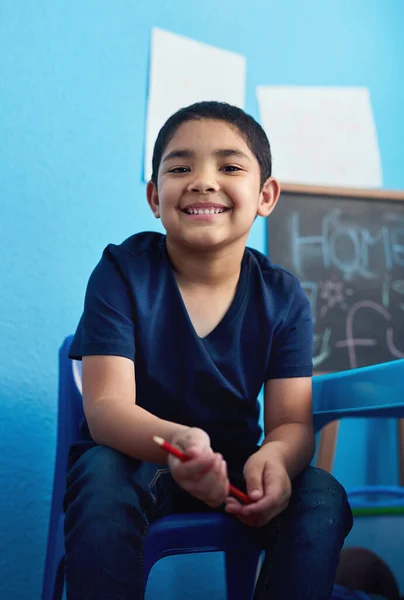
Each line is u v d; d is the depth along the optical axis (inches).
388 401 33.0
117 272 38.2
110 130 62.1
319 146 70.6
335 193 69.9
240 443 39.1
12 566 53.7
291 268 68.1
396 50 75.4
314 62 71.9
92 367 35.3
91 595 27.9
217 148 38.5
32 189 58.0
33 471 55.4
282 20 71.2
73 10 61.6
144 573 32.4
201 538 34.0
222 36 68.4
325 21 72.9
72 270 58.9
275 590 30.4
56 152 59.4
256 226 67.7
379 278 70.9
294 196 69.4
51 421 56.6
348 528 33.0
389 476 67.5
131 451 31.6
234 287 40.4
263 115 69.2
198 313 39.3
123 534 29.0
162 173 39.1
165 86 64.9
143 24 64.7
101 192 61.0
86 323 36.6
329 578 30.5
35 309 57.0
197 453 27.4
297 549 30.9
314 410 41.0
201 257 39.0
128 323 36.6
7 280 56.2
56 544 41.4
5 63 58.0
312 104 71.0
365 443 67.4
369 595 55.1
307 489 32.9
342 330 68.5
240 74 68.5
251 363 39.3
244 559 42.8
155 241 42.4
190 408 37.6
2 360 55.2
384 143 73.2
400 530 59.7
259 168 41.0
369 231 71.4
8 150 57.4
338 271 69.6
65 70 60.7
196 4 67.6
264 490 31.1
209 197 38.0
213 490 28.3
